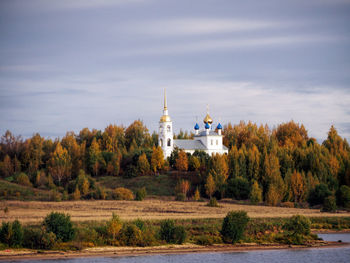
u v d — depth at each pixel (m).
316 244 126.38
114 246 113.56
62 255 104.12
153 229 124.88
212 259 107.19
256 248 119.88
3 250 104.31
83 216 146.50
